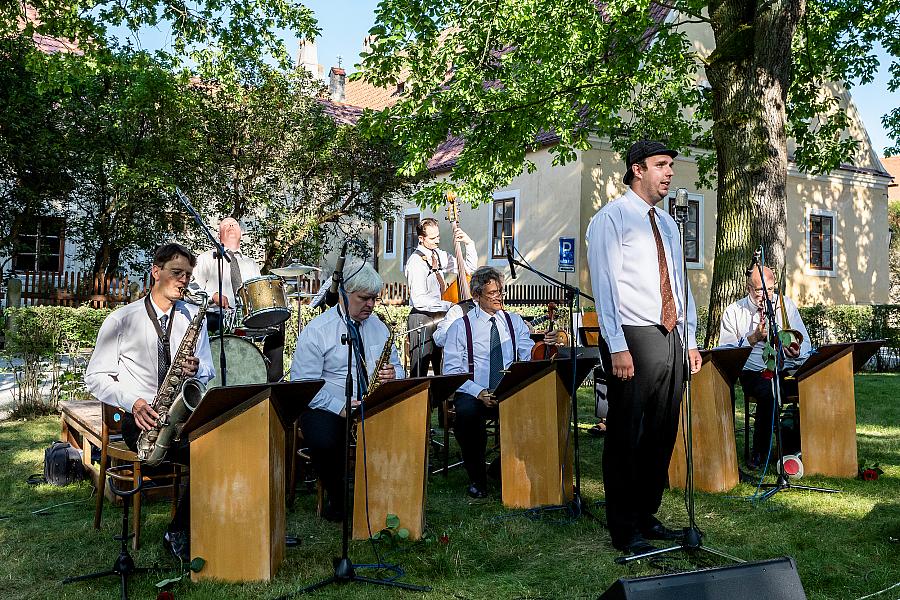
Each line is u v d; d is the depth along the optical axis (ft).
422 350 24.52
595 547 12.89
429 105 37.81
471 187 39.60
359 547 12.91
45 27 39.78
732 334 19.43
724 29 31.04
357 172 51.47
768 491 16.22
